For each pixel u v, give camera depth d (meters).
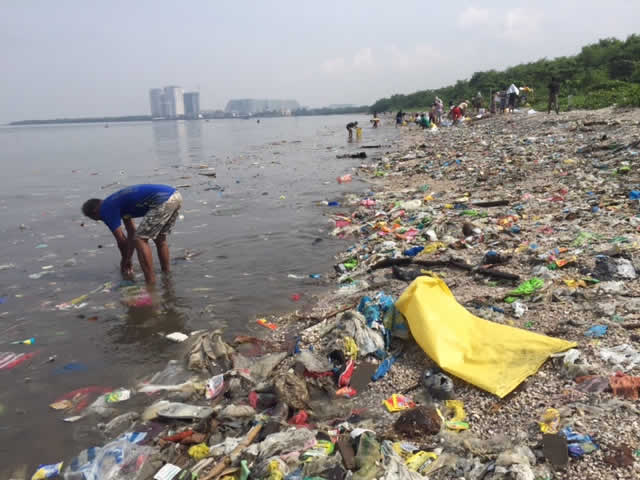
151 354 5.81
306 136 47.03
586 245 7.00
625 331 4.59
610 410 3.54
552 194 10.48
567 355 4.25
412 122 49.59
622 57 40.28
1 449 4.26
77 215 13.64
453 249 8.03
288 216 12.23
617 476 2.94
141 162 28.03
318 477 3.35
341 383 4.84
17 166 27.83
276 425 4.12
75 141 57.16
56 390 5.13
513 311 5.46
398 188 14.25
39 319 6.82
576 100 31.20
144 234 7.84
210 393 4.96
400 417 4.01
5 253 10.04
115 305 7.23
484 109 40.84
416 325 5.03
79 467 3.91
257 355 5.65
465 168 15.23
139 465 3.91
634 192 8.95
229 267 8.70
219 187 17.09
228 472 3.62
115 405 4.84
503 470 3.11
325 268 8.45
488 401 4.11
